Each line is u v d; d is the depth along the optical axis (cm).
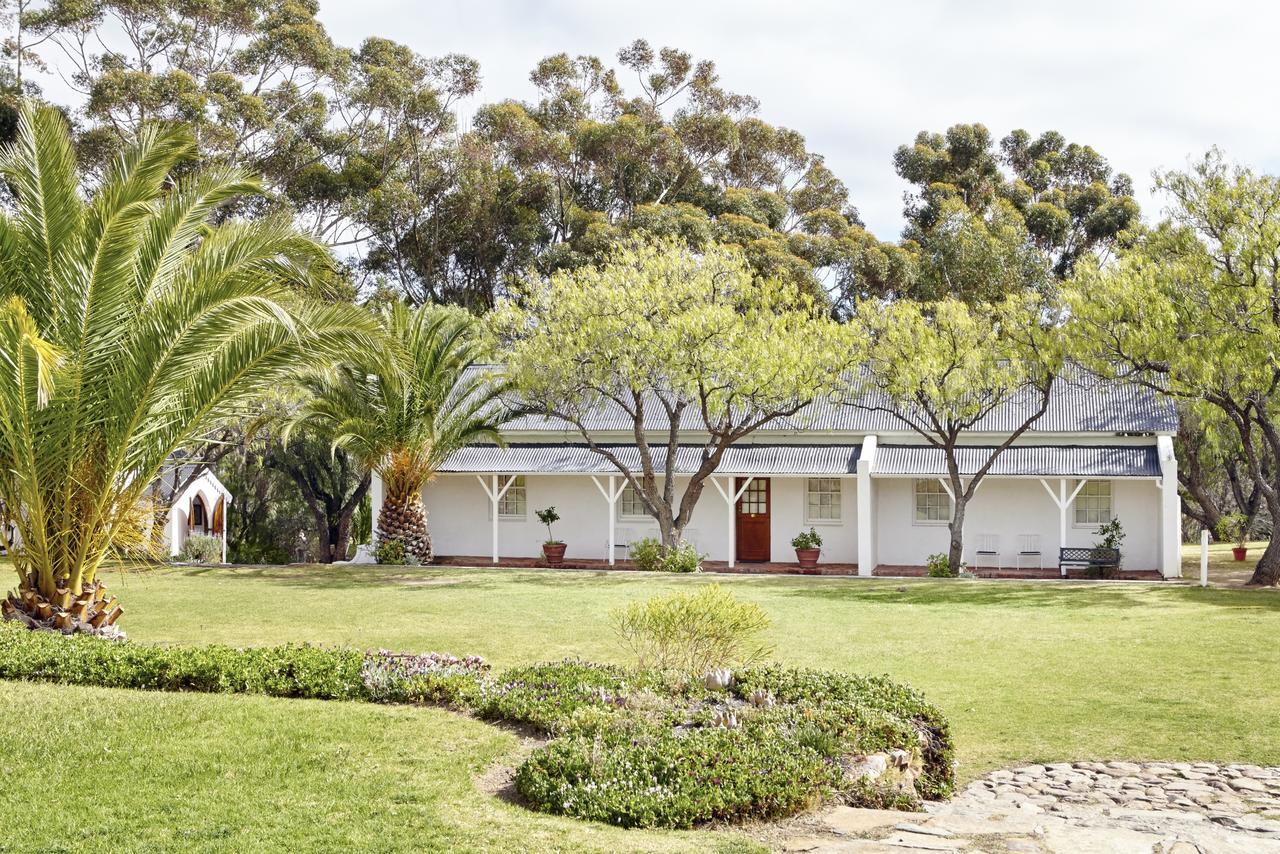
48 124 1365
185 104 4300
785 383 2780
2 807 739
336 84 5172
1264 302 2342
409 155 5312
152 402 1400
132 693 1082
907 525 3192
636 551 3067
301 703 1060
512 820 730
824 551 3253
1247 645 1600
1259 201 2375
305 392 3088
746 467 3153
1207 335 2384
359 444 3031
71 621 1401
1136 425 3012
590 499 3406
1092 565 2930
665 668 1230
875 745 935
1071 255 5834
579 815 750
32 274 1377
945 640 1667
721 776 791
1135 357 2466
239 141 4709
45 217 1362
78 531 1409
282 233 1502
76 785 788
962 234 5219
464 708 1066
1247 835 781
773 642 1652
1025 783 984
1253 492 4012
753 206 5494
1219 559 3356
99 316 1368
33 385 1291
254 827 708
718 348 2777
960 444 3173
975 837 714
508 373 2966
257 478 4647
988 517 3130
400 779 821
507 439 3500
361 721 988
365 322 1498
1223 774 997
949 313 2789
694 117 5681
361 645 1605
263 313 1371
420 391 2919
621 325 2769
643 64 5962
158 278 1455
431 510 3534
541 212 5519
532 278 3047
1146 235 2670
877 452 3153
